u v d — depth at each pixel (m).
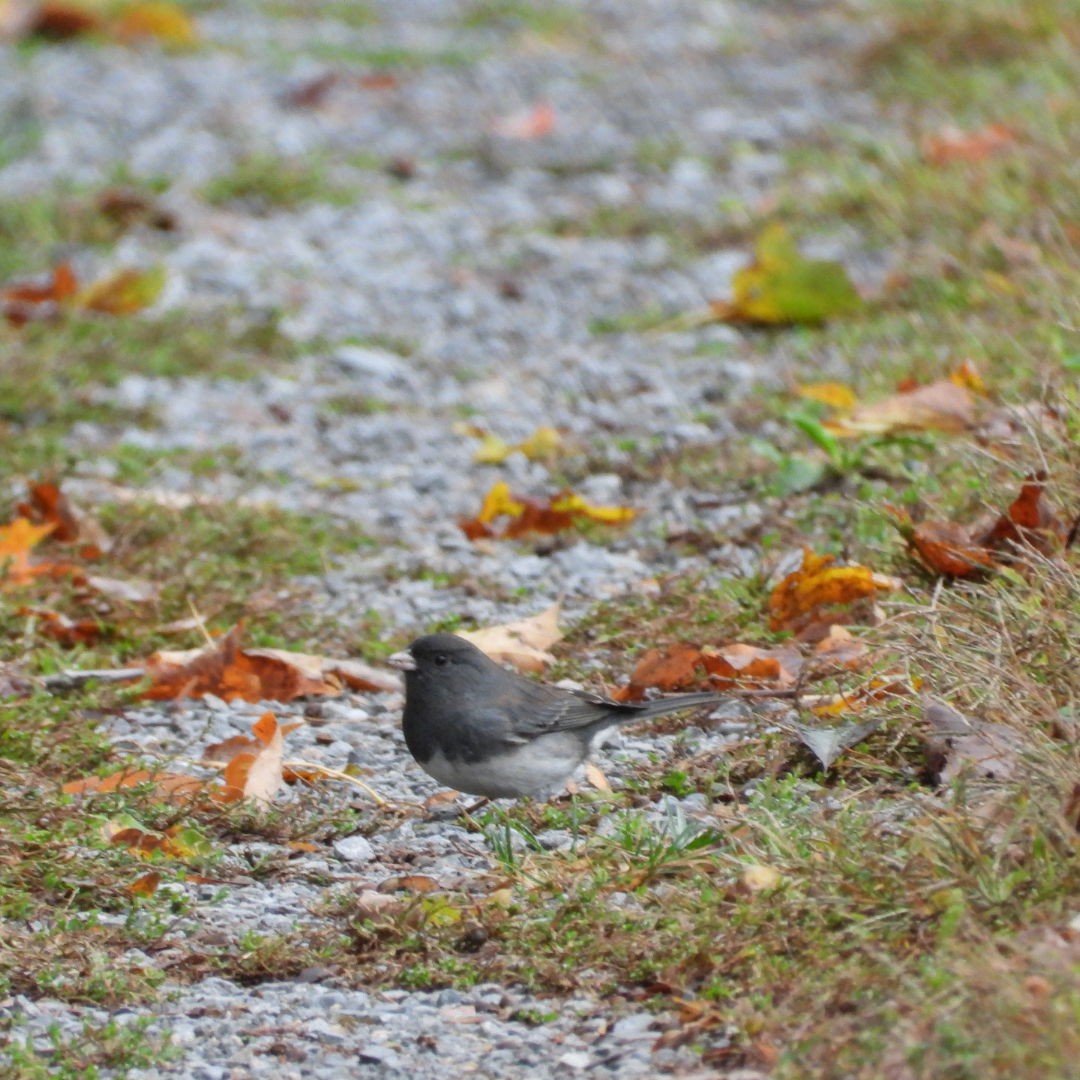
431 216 21.02
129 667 10.84
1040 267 14.35
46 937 7.53
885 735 8.70
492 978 7.15
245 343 17.27
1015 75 21.58
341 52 28.16
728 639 10.27
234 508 13.02
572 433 14.99
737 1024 6.43
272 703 10.57
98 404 15.73
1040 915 6.49
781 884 6.97
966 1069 5.68
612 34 29.09
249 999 7.15
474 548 12.72
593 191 21.58
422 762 8.89
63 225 20.12
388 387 16.38
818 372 14.83
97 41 28.19
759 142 22.67
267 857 8.34
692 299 17.86
